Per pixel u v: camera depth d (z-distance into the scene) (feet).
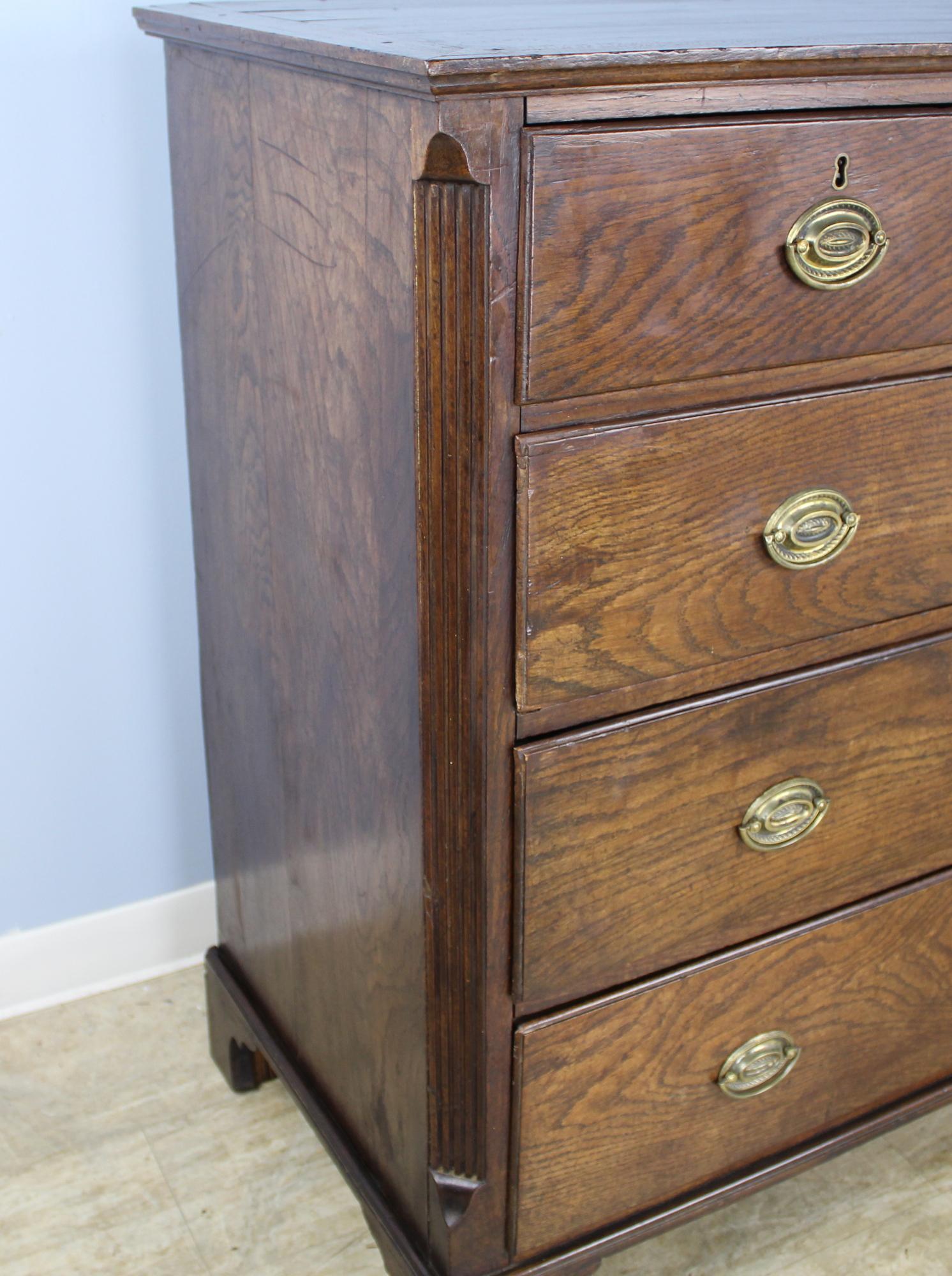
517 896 3.06
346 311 2.92
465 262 2.49
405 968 3.35
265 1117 4.66
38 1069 4.83
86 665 4.78
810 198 2.73
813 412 2.96
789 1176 3.93
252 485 3.69
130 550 4.70
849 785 3.49
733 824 3.32
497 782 2.94
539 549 2.74
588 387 2.66
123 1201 4.32
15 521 4.49
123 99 4.17
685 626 3.02
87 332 4.37
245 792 4.29
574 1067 3.35
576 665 2.91
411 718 3.05
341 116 2.75
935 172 2.86
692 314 2.71
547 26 3.00
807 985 3.69
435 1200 3.44
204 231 3.65
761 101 2.61
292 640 3.65
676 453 2.82
